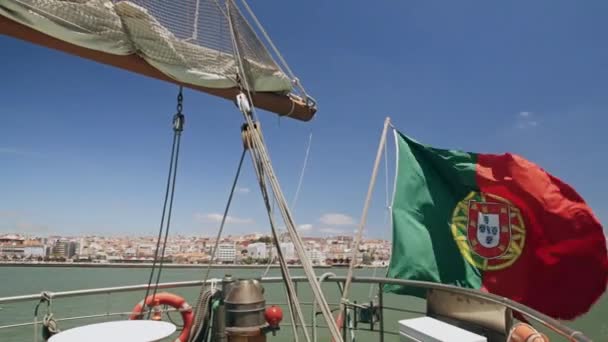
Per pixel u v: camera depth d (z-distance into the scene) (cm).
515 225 535
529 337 293
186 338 490
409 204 553
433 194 566
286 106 439
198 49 374
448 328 383
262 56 418
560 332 266
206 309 404
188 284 521
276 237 334
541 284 520
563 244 514
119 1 328
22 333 1745
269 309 379
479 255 539
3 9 278
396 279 477
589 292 505
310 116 464
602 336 1933
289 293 328
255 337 367
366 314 493
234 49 380
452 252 546
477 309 396
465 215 557
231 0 395
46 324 425
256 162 352
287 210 320
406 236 536
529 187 529
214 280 491
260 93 421
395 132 572
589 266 507
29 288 4634
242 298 367
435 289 452
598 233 508
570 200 520
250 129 347
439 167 577
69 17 305
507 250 532
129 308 1872
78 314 1839
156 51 347
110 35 325
